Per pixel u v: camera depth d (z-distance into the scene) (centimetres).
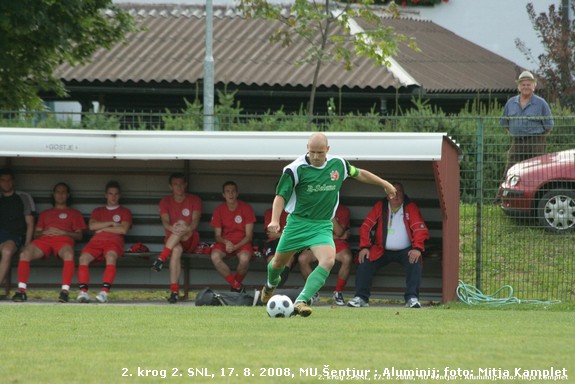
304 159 3309
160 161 4884
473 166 4953
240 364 2308
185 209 4666
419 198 4794
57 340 2736
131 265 4869
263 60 8112
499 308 4238
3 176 4678
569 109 6856
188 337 2797
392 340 2741
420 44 8712
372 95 7656
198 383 2089
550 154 4769
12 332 2939
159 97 8194
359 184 4831
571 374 2228
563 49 7631
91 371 2220
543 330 3059
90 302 4531
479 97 7575
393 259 4428
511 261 4753
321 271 3375
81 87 7994
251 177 4888
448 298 4462
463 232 4912
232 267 4856
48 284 4866
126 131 4419
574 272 4697
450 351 2523
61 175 4878
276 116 5406
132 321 3281
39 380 2119
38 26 6372
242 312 3703
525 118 4694
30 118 5462
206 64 6444
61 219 4653
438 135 4303
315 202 3328
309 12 6550
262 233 4884
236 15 8912
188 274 4809
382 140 4316
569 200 4722
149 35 8562
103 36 6944
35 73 6994
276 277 3494
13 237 4656
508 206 4772
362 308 4194
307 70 7888
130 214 4725
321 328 3045
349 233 4725
